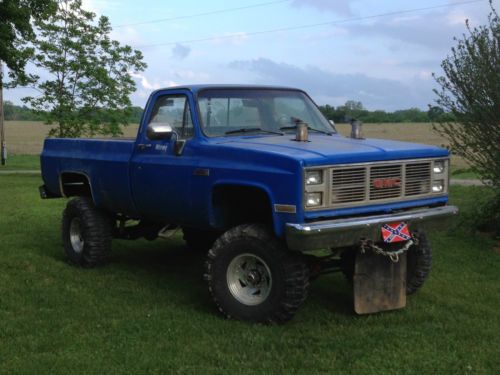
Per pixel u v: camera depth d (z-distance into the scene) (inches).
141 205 257.9
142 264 303.9
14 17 861.8
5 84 868.0
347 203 200.4
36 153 1855.3
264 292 207.9
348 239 196.9
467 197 509.7
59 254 324.8
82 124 872.3
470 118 325.7
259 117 248.5
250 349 184.7
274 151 201.2
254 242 204.2
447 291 248.5
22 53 838.5
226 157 215.0
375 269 213.3
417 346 186.2
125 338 195.2
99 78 860.0
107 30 883.4
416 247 239.5
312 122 261.6
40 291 250.8
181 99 242.5
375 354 180.2
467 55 328.5
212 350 184.4
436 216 221.0
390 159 211.0
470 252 316.5
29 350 185.3
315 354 180.9
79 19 871.1
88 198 304.5
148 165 247.4
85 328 204.8
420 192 223.1
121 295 247.0
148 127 234.1
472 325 206.1
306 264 205.9
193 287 260.4
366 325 207.9
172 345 188.5
